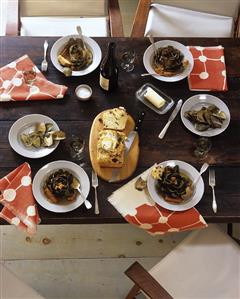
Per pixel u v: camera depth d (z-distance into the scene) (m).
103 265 2.47
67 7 2.59
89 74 2.01
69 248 2.49
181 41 2.14
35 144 1.82
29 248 2.48
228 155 1.89
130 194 1.78
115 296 2.40
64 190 1.72
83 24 2.58
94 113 1.93
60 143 1.85
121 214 1.74
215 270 1.96
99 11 2.62
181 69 2.04
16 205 1.71
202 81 2.04
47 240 2.50
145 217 1.75
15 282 1.88
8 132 1.86
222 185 1.82
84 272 2.44
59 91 1.94
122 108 1.91
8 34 2.27
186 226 1.76
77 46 2.03
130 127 1.90
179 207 1.76
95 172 1.80
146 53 2.06
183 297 1.89
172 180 1.78
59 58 2.01
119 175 1.81
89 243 2.51
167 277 1.92
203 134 1.91
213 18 2.64
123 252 2.51
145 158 1.86
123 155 1.82
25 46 2.05
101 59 2.04
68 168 1.79
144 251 2.52
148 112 1.95
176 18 2.61
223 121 1.94
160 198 1.77
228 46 2.15
